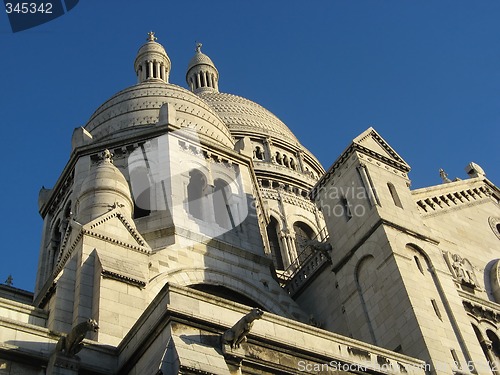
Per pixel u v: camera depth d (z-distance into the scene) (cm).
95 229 3148
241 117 6950
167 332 2219
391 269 3278
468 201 4416
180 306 2291
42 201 4484
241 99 7425
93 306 2838
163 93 4619
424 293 3216
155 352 2238
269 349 2394
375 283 3344
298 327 2533
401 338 3086
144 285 2981
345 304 3469
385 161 3822
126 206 3475
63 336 2316
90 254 3042
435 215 4128
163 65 6197
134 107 4494
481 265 4031
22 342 2334
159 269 3366
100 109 4644
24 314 2834
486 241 4228
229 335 2255
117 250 3119
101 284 2884
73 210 3781
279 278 4209
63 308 2870
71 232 3253
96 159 4109
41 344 2364
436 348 2972
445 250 3922
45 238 4259
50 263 4081
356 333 3344
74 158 4131
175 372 2072
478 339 3425
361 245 3497
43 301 3048
